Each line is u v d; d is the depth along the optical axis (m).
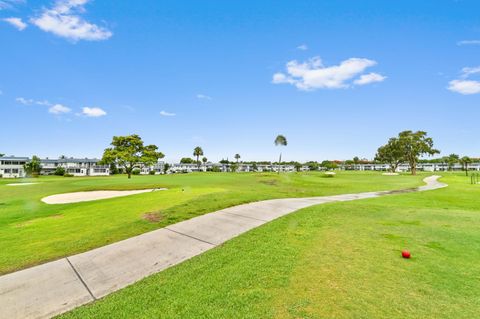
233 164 129.62
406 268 4.97
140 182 28.03
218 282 4.49
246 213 10.27
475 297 3.91
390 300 3.82
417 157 71.25
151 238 7.05
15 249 6.25
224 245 6.52
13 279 4.71
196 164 123.88
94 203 14.02
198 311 3.64
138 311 3.69
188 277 4.73
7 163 75.69
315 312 3.54
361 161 151.25
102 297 4.12
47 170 85.12
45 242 6.76
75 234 7.45
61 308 3.83
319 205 12.78
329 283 4.37
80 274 4.95
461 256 5.60
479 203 14.38
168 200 12.69
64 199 16.75
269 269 4.98
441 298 3.88
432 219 9.48
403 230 7.85
